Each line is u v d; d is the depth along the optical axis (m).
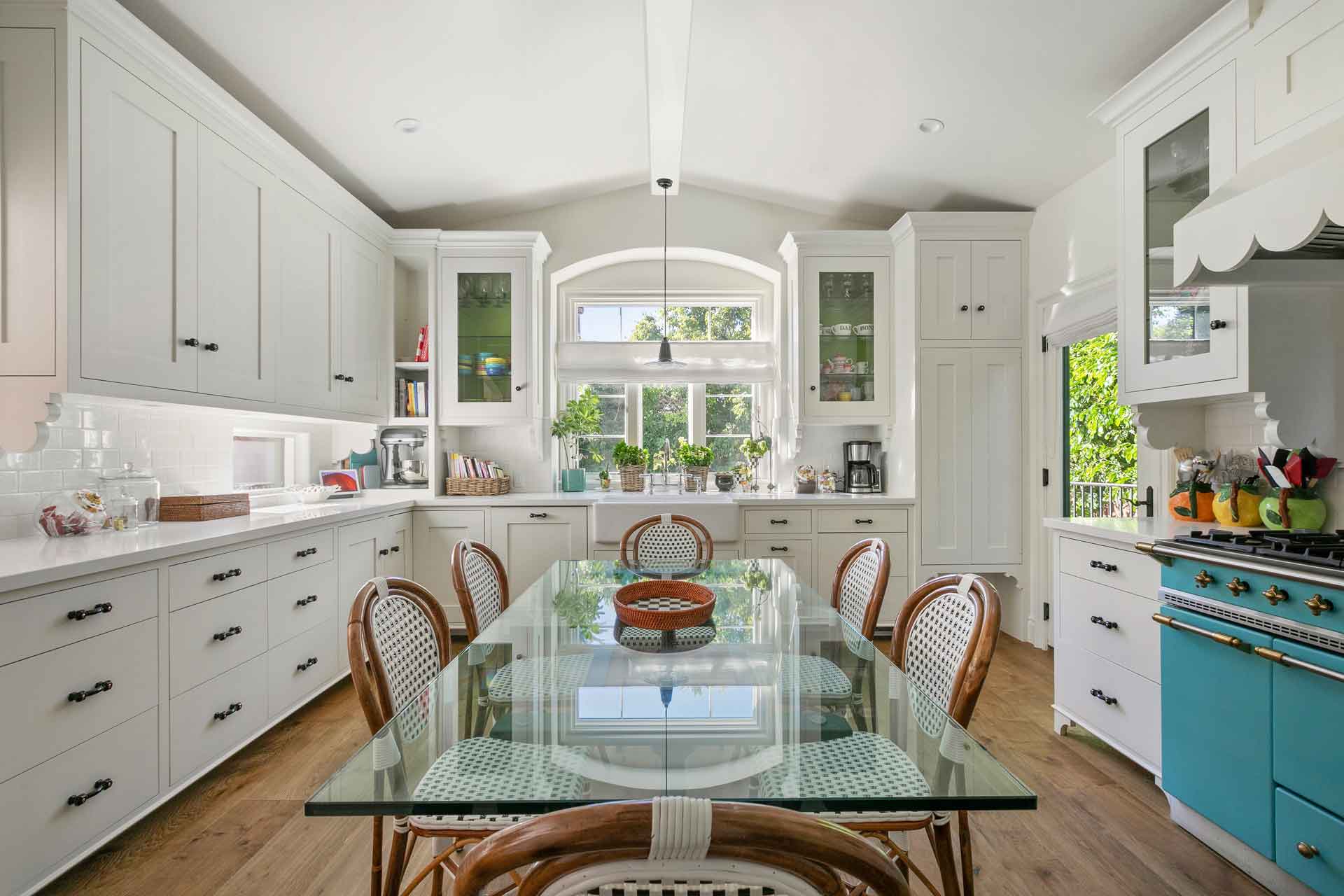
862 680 1.36
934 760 1.03
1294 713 1.54
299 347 3.01
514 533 3.84
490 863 0.54
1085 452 3.70
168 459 2.73
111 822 1.72
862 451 4.31
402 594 1.52
